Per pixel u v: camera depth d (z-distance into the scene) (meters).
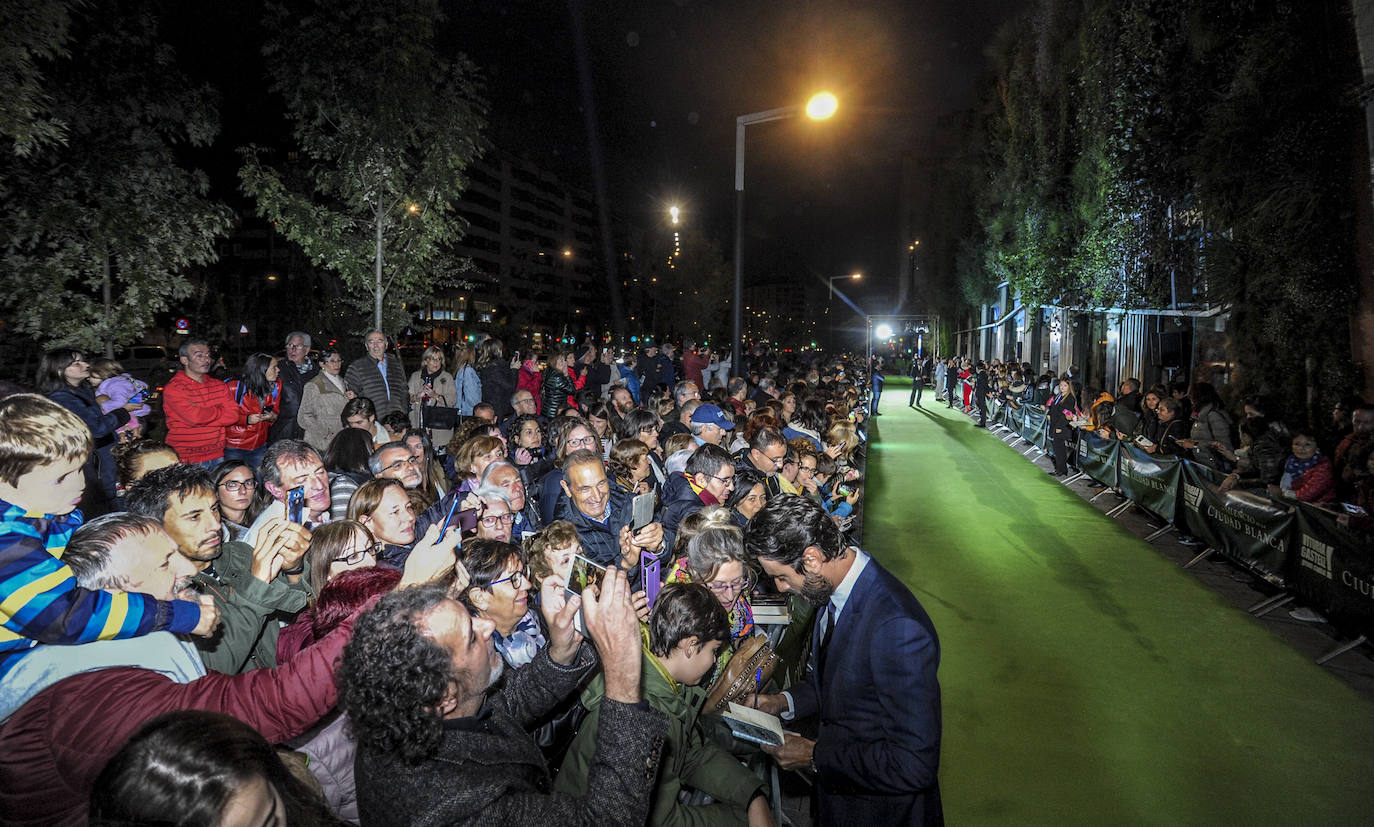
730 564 3.19
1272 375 10.13
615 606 1.97
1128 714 4.97
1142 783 4.16
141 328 10.56
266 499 4.02
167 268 10.68
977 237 32.47
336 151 11.73
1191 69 12.36
